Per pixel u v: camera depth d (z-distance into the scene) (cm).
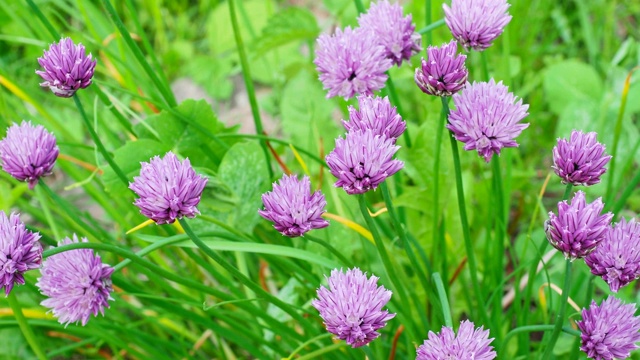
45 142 58
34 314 71
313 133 83
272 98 106
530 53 107
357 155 51
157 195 52
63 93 58
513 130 54
